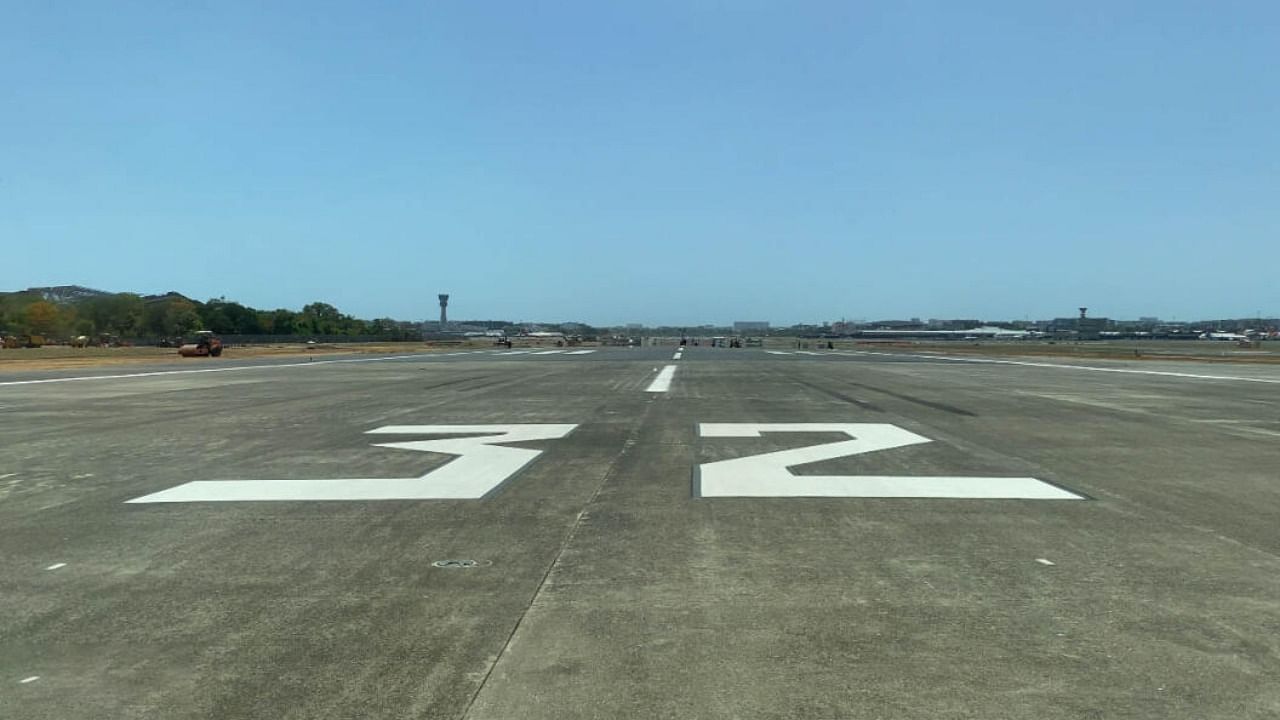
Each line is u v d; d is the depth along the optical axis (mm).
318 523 8461
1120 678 4711
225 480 10844
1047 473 11281
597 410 19781
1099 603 5965
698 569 6797
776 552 7320
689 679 4703
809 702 4422
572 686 4617
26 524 8461
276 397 24141
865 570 6781
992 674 4766
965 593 6195
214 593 6254
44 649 5199
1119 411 19703
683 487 10289
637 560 7070
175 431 16047
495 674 4777
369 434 15438
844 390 26297
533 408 20328
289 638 5348
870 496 9750
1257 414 19062
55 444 14305
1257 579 6523
